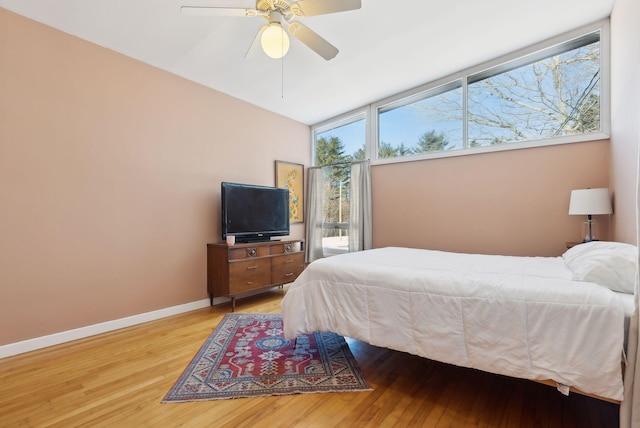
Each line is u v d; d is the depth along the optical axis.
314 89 3.77
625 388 1.16
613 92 2.45
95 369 2.02
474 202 3.35
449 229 3.54
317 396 1.70
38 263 2.39
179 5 2.25
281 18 1.97
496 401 1.64
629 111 1.98
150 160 3.08
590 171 2.71
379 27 2.60
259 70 3.26
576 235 2.78
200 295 3.47
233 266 3.35
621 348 1.17
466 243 3.41
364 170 4.22
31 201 2.37
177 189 3.30
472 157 3.37
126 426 1.45
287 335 2.12
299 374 1.93
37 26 2.41
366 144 4.31
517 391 1.73
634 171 1.88
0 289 2.22
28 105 2.36
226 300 3.74
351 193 4.35
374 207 4.23
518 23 2.60
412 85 3.72
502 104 3.21
